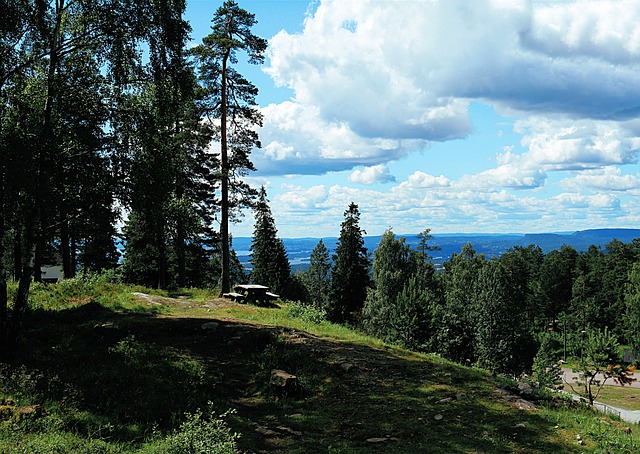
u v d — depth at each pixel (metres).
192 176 31.64
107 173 13.99
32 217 12.97
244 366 13.23
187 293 26.52
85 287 22.83
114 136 14.05
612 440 9.19
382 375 13.11
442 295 74.88
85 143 13.62
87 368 11.86
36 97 13.66
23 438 7.52
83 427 8.52
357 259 60.38
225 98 24.77
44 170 12.82
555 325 95.50
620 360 20.89
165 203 15.84
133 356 12.92
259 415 10.41
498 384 12.85
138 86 14.82
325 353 14.35
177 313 19.03
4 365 11.27
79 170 13.67
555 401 11.81
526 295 95.56
